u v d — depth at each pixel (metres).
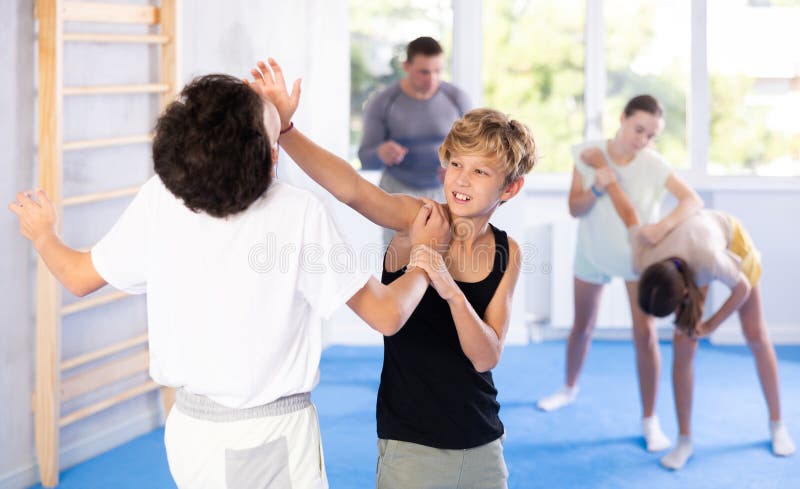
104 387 3.41
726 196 4.98
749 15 5.02
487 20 5.13
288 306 1.49
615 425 3.71
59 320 3.01
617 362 4.71
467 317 1.64
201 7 3.82
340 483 3.09
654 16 5.03
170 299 1.51
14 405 3.01
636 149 3.45
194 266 1.49
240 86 1.43
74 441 3.28
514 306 5.10
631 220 3.39
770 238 4.98
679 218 3.17
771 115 5.07
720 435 3.59
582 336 3.89
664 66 5.05
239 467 1.51
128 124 3.46
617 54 5.07
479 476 1.77
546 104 5.16
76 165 3.20
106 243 1.57
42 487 3.05
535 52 5.13
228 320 1.49
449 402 1.73
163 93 3.55
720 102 5.09
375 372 4.54
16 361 3.01
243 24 4.17
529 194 5.10
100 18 3.16
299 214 1.49
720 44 5.05
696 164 5.06
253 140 1.40
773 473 3.19
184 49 3.70
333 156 1.71
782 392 4.16
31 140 3.01
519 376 4.46
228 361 1.50
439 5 5.12
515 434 3.62
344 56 5.05
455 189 1.71
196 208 1.43
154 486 3.06
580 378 4.41
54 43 2.91
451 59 5.16
